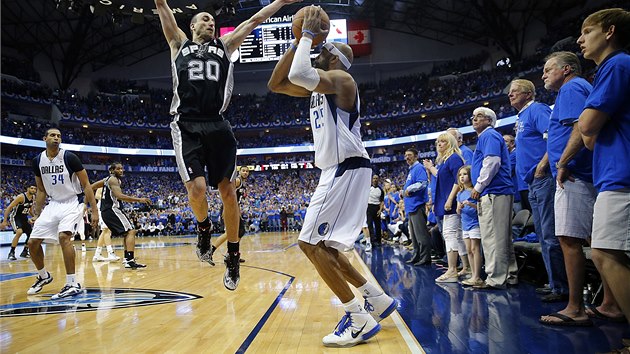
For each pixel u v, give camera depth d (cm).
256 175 3844
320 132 291
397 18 3488
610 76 215
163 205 3000
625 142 214
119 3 1305
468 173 481
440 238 764
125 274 711
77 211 529
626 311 217
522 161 392
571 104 294
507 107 3050
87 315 389
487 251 446
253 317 361
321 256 274
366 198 291
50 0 2745
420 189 687
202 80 355
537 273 517
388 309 308
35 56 3356
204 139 352
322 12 279
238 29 389
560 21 3002
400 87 3788
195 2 1348
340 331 270
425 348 253
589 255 353
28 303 463
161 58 3747
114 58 3591
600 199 220
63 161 520
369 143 3631
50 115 3338
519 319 312
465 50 3628
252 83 4062
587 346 243
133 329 329
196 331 318
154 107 3756
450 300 393
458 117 3494
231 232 366
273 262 838
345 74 280
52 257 1162
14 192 2827
